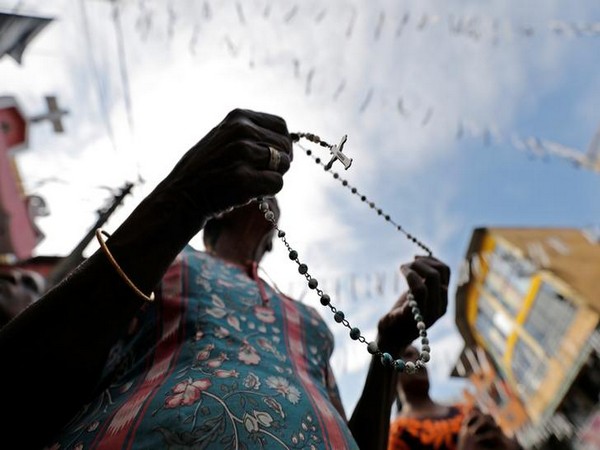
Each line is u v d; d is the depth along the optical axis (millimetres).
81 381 779
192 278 1168
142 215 828
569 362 13945
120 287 785
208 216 862
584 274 14438
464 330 19062
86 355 769
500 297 17156
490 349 18125
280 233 1013
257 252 1543
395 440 2598
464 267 6676
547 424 14539
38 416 777
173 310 1082
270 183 860
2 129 9625
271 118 955
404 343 1331
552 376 14609
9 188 9453
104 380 1066
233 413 824
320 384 1139
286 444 833
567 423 14234
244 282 1271
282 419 874
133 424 789
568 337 14086
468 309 18875
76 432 873
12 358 739
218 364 937
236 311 1135
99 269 785
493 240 16812
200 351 970
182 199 836
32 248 9930
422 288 1289
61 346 752
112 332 789
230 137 869
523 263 15289
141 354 1051
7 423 764
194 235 861
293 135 1185
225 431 791
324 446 896
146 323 1091
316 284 998
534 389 15461
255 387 906
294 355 1133
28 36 4480
